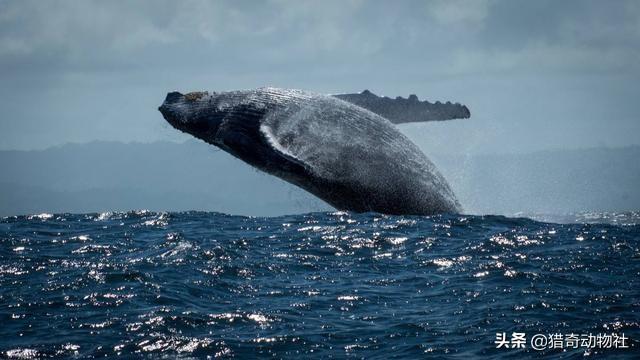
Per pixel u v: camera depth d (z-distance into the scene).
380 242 72.12
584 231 77.25
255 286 60.59
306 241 73.56
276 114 73.44
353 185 74.06
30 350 48.38
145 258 69.31
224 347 48.56
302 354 47.62
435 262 66.50
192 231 81.94
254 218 90.38
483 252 69.06
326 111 72.44
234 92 76.94
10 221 95.31
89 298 57.53
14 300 57.53
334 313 54.25
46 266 67.69
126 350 48.38
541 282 59.84
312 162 72.25
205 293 58.84
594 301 55.06
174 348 48.56
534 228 78.19
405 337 49.81
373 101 76.94
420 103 77.31
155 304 56.12
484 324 51.38
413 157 75.81
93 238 80.56
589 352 46.34
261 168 75.00
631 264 64.69
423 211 78.88
